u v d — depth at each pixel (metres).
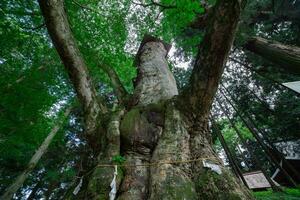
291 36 10.17
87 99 2.89
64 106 9.41
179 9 4.53
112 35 6.43
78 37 5.68
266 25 10.42
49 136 9.24
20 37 5.25
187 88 2.55
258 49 7.96
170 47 6.13
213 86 2.38
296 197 4.59
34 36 5.76
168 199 1.75
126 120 2.61
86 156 11.64
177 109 2.62
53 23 2.83
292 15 9.75
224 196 1.87
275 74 10.19
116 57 6.67
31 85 6.75
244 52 10.66
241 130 18.06
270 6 9.76
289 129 10.28
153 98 3.23
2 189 11.70
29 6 5.36
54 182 14.14
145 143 2.42
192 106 2.52
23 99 6.86
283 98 10.01
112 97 12.95
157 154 2.22
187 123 2.54
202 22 7.04
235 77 11.73
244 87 11.49
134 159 2.26
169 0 4.56
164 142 2.31
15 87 6.51
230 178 2.07
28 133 8.20
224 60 2.25
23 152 10.88
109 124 2.54
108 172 2.04
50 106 7.91
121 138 2.47
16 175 11.41
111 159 2.18
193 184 1.98
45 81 7.07
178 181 1.91
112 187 1.92
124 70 7.95
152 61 4.58
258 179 9.58
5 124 7.32
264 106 10.73
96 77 7.55
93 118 2.77
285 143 11.05
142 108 2.86
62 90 7.80
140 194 1.95
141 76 4.09
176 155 2.16
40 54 6.63
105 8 6.38
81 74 2.94
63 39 2.85
